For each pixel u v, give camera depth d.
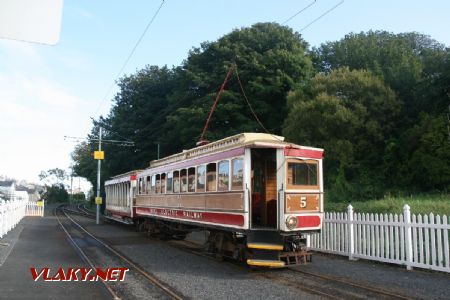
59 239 17.95
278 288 8.48
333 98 21.81
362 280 8.98
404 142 21.56
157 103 39.97
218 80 30.75
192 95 33.00
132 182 23.30
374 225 11.23
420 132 20.75
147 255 13.52
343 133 21.83
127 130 40.00
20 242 15.97
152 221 19.42
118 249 15.07
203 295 7.94
